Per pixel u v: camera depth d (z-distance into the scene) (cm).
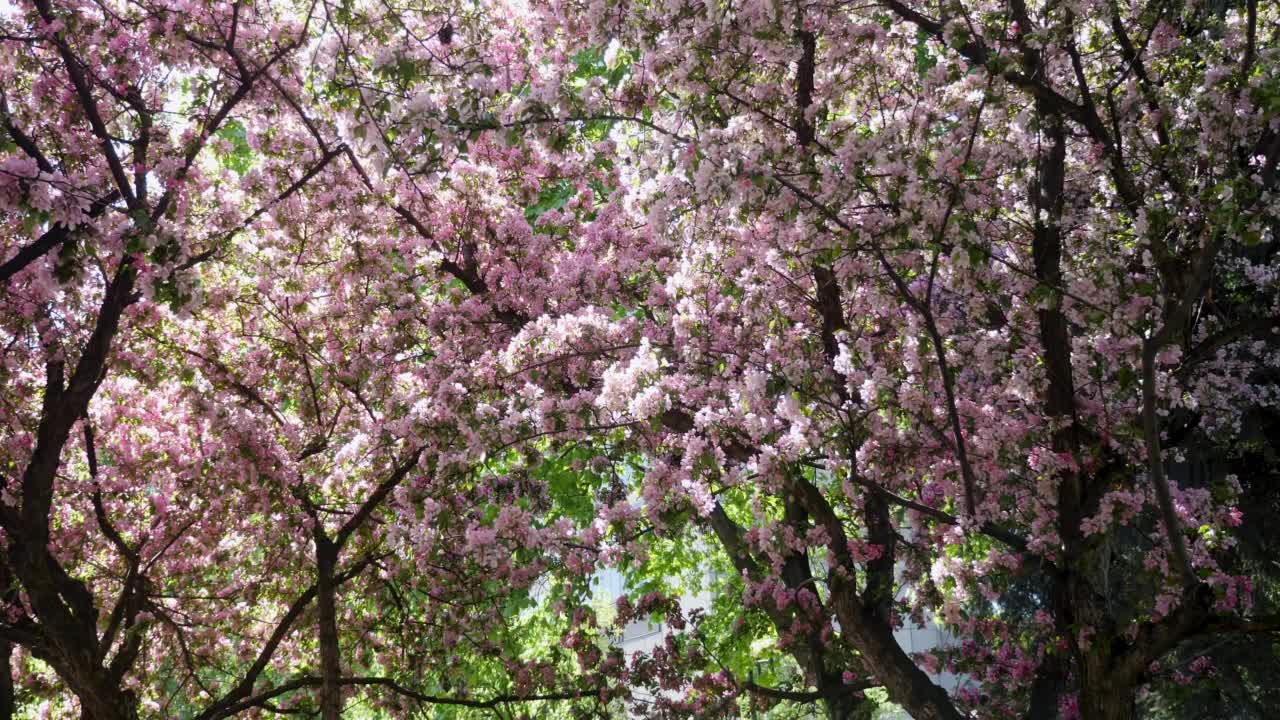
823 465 760
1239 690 866
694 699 897
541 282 964
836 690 892
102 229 629
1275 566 903
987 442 713
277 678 1212
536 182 1004
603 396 693
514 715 1030
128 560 937
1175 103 746
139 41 829
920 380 741
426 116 633
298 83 855
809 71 791
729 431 720
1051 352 700
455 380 834
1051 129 710
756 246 793
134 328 907
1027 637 828
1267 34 732
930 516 757
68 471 999
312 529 955
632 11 709
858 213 659
